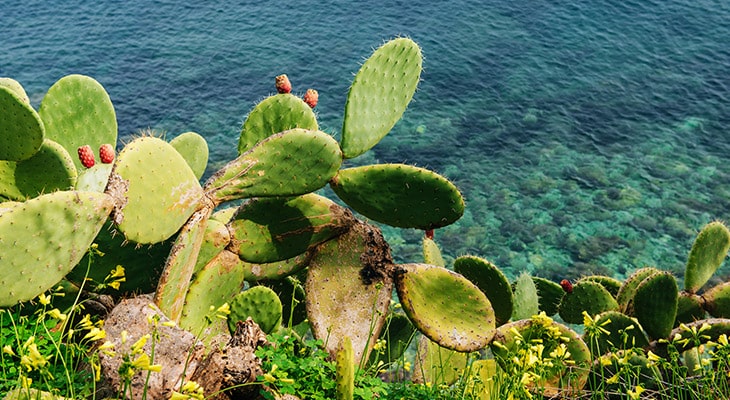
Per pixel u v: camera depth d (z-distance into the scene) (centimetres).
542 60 2647
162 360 376
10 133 543
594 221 1875
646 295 614
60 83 623
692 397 434
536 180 2069
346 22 2841
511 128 2314
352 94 565
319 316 559
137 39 2730
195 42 2714
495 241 1788
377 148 2202
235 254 544
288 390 385
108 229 495
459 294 556
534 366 394
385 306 559
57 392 350
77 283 493
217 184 510
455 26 2822
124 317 394
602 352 633
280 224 555
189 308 512
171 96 2441
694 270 695
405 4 2952
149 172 457
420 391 456
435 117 2347
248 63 2614
